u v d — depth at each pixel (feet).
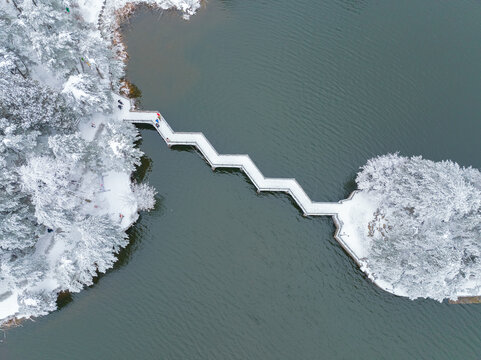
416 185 130.31
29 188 117.70
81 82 130.52
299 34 179.93
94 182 139.74
